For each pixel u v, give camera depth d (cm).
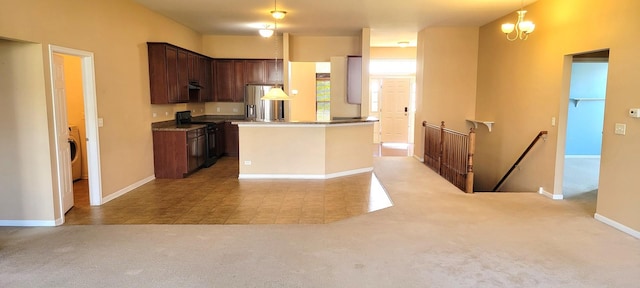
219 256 337
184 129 648
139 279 295
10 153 404
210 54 919
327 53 921
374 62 1151
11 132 401
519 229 404
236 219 440
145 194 552
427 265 319
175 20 727
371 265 319
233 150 901
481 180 787
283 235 388
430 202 504
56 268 313
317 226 415
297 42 918
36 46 389
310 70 1126
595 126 890
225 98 918
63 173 461
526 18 603
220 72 912
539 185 566
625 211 396
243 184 617
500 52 699
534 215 452
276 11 601
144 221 432
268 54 921
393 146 1123
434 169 736
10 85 395
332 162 674
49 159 405
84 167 658
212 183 623
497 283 289
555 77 527
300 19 713
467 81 815
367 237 382
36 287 282
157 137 650
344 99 890
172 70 656
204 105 939
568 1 498
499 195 543
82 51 456
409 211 465
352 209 479
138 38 593
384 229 405
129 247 356
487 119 757
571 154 899
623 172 400
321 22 744
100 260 328
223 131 888
